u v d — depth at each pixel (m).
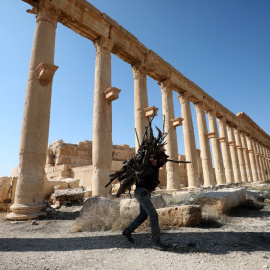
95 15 13.30
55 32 11.20
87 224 5.90
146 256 3.25
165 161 4.04
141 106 15.41
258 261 2.96
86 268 2.84
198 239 4.16
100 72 13.03
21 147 8.96
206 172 21.09
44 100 9.63
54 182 13.98
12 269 2.86
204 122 22.75
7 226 6.85
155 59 17.44
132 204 6.32
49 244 4.38
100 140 11.84
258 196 9.86
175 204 8.80
